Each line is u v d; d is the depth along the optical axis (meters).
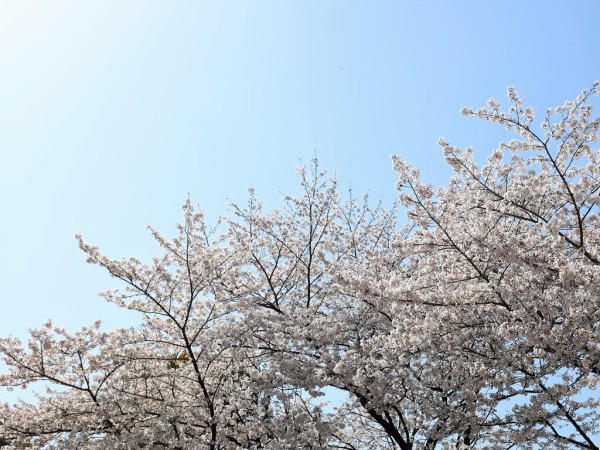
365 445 12.57
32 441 9.22
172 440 9.20
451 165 8.06
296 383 8.96
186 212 9.63
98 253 9.12
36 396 9.56
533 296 7.20
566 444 8.05
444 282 7.82
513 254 7.20
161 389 10.18
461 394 8.30
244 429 9.68
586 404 8.44
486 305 7.73
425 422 9.31
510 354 7.38
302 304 11.55
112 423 9.31
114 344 9.30
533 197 8.05
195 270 9.62
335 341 9.73
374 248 12.73
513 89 7.93
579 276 6.55
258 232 12.06
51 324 9.12
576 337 6.65
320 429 8.96
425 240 7.91
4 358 9.02
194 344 9.69
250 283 11.36
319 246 12.08
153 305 9.52
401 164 7.63
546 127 8.00
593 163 8.18
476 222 7.68
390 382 8.67
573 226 8.26
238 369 10.10
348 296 10.89
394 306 7.70
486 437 9.48
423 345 7.84
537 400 7.89
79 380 9.32
